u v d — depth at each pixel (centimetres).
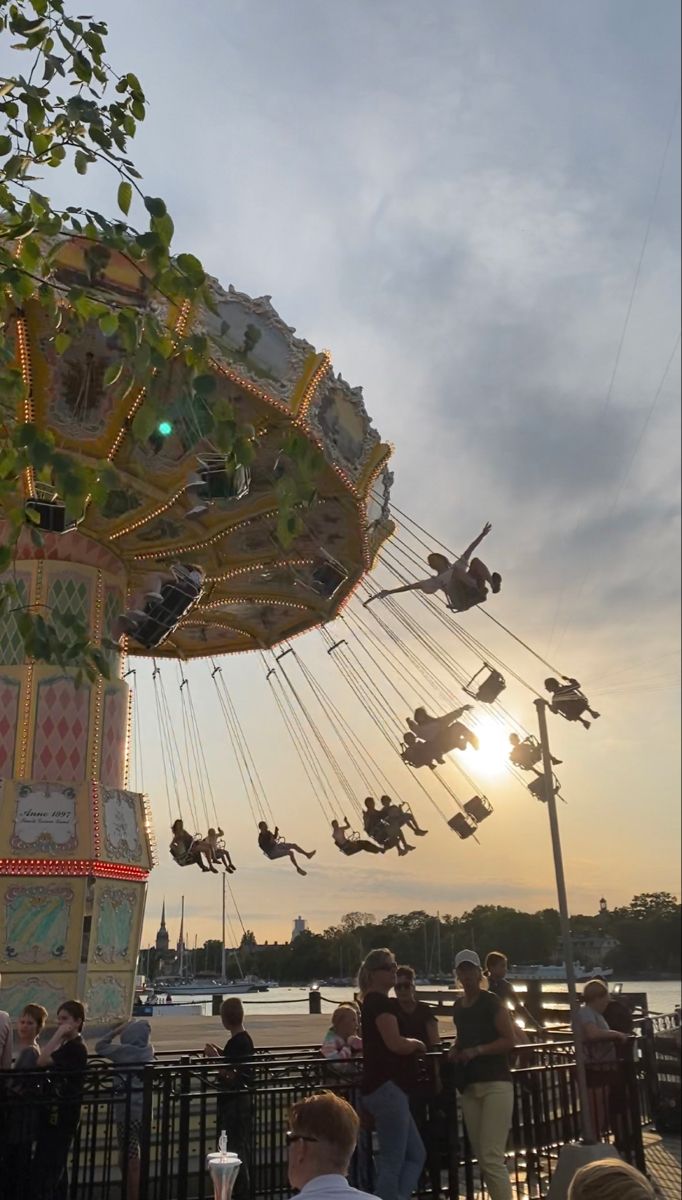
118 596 1437
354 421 1293
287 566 1595
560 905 794
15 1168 620
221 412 468
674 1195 833
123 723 1419
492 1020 711
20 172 518
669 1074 1164
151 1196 724
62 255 953
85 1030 1195
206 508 1112
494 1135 692
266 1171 705
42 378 1112
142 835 1367
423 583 1283
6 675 1313
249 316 1125
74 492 421
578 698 1155
